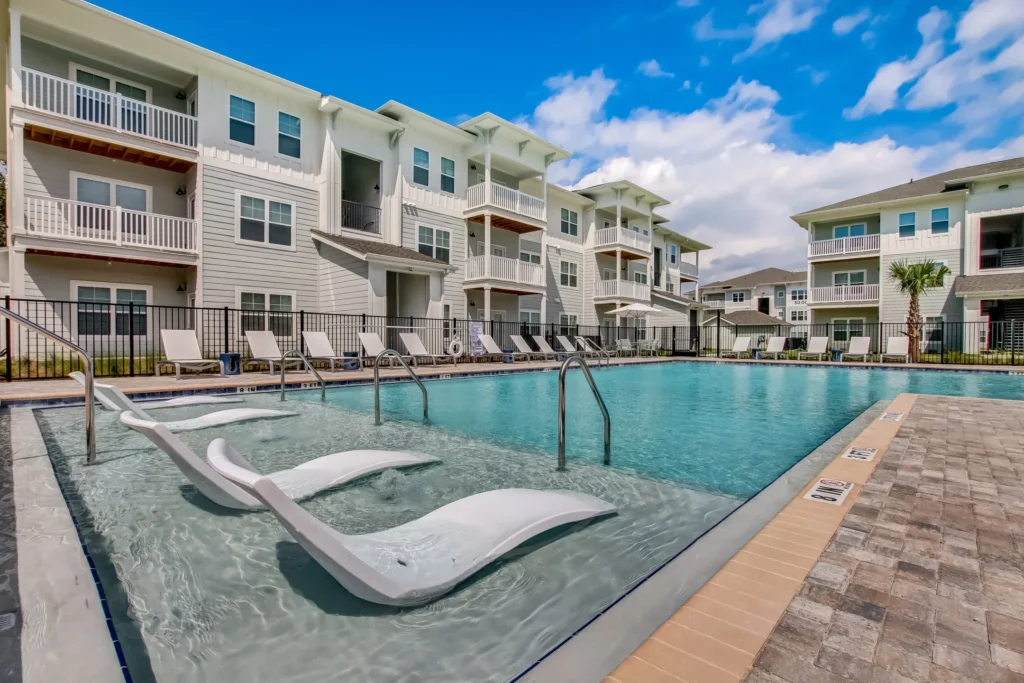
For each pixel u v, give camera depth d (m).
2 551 1.93
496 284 17.33
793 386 10.16
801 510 2.41
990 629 1.41
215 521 2.49
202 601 1.77
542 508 2.39
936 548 1.96
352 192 17.05
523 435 4.90
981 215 19.61
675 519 2.58
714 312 43.16
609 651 1.39
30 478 3.00
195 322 12.20
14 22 9.88
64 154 11.26
